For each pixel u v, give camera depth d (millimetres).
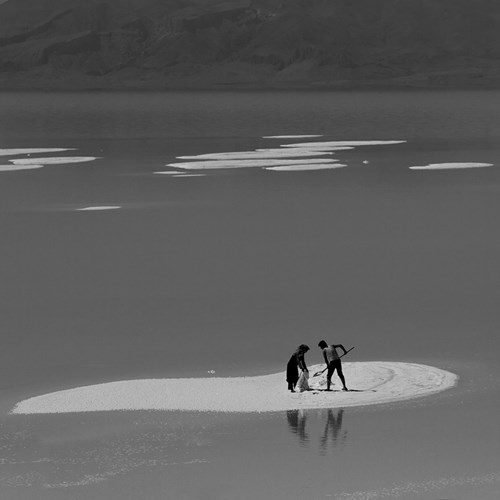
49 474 41875
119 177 182125
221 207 138500
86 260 97312
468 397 50219
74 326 70125
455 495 39875
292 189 160625
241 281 86250
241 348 62594
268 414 47969
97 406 49719
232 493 39906
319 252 100625
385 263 94062
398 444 44438
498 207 136125
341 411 48250
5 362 59969
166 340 65375
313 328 68250
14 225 121812
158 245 105812
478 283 84062
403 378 52750
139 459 43125
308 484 40750
